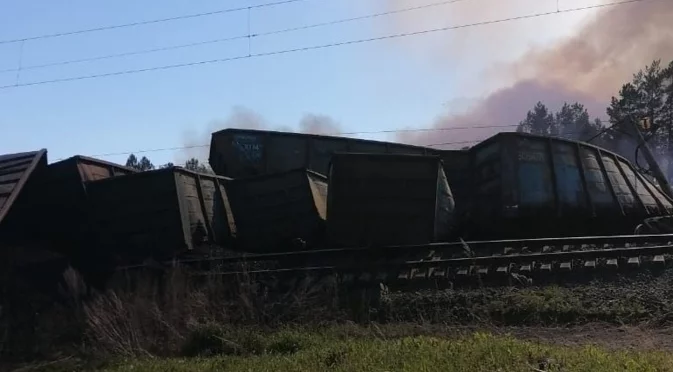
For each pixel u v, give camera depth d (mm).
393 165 15750
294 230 17375
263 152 21250
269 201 18125
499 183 17844
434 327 11461
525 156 17750
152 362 10188
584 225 17938
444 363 7531
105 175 18719
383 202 15508
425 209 15336
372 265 14109
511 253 14438
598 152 18859
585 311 11398
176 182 16609
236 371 8562
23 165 17125
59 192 17703
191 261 15375
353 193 15602
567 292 12352
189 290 13773
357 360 8250
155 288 13680
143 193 16906
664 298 11523
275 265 14836
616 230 18375
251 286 13594
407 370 7320
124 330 12188
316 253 14875
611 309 11336
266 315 12898
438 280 13516
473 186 18891
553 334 10578
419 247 14781
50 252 16656
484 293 12594
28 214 17359
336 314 12734
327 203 15789
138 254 16562
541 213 17344
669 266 13219
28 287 15258
